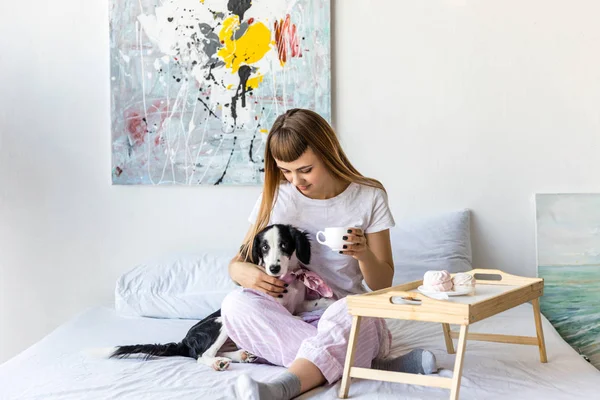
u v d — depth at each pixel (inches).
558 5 107.3
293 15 109.0
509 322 89.0
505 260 109.1
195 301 95.2
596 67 107.0
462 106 108.9
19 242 110.7
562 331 106.7
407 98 109.4
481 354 74.5
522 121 108.3
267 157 74.5
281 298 72.3
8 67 110.2
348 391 60.7
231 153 110.0
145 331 88.0
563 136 107.9
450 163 109.3
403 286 67.1
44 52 110.7
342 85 110.0
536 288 70.6
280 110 109.6
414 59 109.3
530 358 72.9
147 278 98.1
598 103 107.0
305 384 60.7
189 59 110.1
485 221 109.3
